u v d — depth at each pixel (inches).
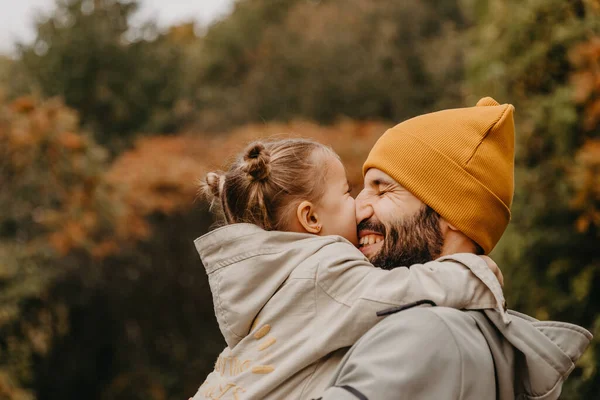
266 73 673.6
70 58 578.2
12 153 324.8
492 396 52.7
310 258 57.7
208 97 649.0
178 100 617.3
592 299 192.9
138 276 462.3
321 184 62.3
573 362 57.2
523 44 211.0
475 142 61.5
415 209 61.0
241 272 58.4
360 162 479.5
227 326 58.7
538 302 200.7
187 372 475.8
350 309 54.2
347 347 55.5
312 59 664.4
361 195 64.1
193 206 474.9
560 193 195.2
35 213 338.0
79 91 577.6
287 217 61.4
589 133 195.2
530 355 55.6
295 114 647.1
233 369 56.9
